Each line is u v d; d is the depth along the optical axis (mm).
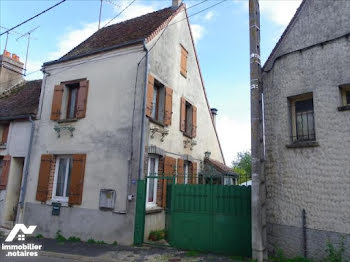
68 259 7746
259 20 8250
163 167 10789
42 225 10789
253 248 7066
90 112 10797
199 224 8422
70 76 11688
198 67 14969
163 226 10625
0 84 15281
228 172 14273
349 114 6645
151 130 10195
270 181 7770
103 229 9602
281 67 8047
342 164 6605
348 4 7086
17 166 12539
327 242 6582
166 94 11336
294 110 7848
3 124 13203
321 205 6797
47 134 11594
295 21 8031
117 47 10703
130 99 10117
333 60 7074
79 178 10320
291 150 7492
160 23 11695
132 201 9289
